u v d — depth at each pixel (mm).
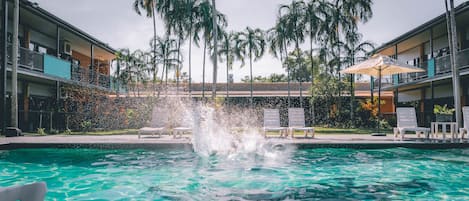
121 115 18375
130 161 7320
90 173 6094
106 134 13938
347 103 22234
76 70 20281
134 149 8711
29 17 16531
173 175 5922
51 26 18328
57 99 18234
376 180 5488
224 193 4727
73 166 6770
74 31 18703
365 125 21156
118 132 15594
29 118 17875
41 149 8695
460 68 16688
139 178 5684
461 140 9477
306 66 31625
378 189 4914
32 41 18812
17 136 11930
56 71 17781
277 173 6062
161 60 23547
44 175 5957
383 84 26812
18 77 17156
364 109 21531
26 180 5590
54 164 7000
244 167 6629
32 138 10508
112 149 8727
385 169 6383
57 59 17891
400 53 26781
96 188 5039
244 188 5020
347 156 7891
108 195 4660
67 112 17578
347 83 22141
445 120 11172
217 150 8594
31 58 15688
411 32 19359
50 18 16297
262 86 32625
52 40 21047
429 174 5945
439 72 18359
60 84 20109
